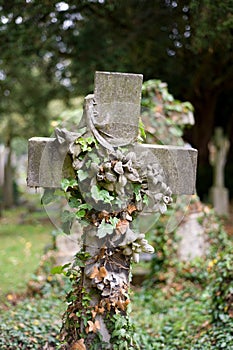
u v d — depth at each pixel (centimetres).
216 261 615
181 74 1214
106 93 362
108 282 360
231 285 513
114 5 873
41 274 745
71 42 1103
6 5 738
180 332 542
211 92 1416
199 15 698
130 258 370
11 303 666
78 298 368
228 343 472
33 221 1612
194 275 748
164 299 707
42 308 630
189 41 919
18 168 2769
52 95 1554
